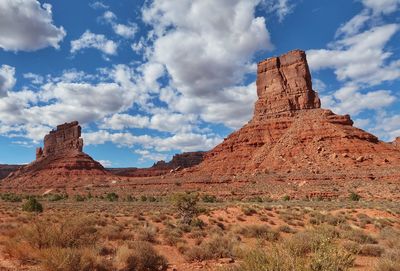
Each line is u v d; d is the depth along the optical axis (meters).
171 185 105.75
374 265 10.94
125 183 121.56
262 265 6.41
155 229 22.25
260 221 31.72
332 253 6.32
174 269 11.78
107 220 27.30
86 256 9.99
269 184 87.75
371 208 42.53
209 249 14.23
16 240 13.15
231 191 84.69
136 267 11.10
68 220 13.75
